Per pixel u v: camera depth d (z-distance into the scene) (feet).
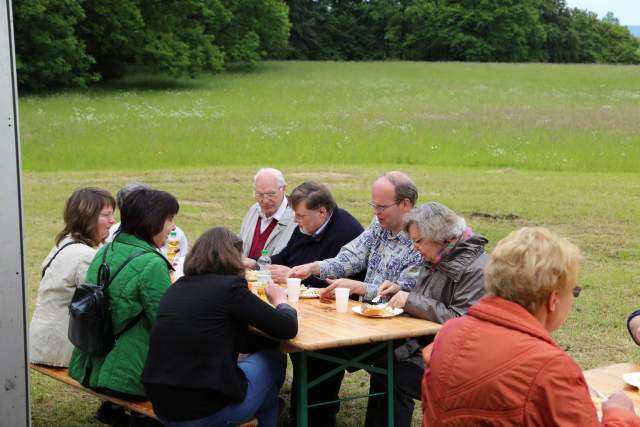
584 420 7.04
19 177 11.15
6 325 11.21
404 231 13.37
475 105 96.07
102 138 70.08
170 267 13.34
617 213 38.40
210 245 11.87
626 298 24.62
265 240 19.02
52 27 119.34
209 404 11.35
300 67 164.86
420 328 12.71
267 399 12.71
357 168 57.82
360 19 246.47
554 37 250.78
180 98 108.17
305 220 17.17
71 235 15.07
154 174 55.11
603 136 69.00
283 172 55.36
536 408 7.14
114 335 13.00
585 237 33.50
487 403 7.31
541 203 41.32
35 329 14.92
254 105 98.58
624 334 21.17
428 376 7.95
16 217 11.18
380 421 13.58
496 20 231.50
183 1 141.69
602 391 9.88
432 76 141.49
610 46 265.95
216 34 157.28
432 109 91.45
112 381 12.96
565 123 76.95
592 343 20.42
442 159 61.82
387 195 15.20
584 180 50.26
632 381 10.02
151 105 98.02
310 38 230.48
